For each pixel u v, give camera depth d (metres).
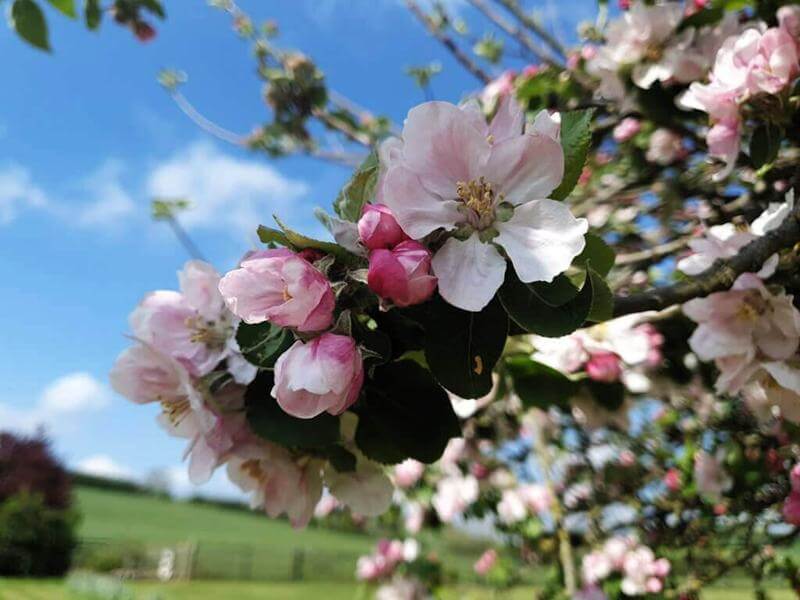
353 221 0.14
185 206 0.38
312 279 0.12
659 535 0.41
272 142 0.61
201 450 0.17
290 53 0.58
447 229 0.13
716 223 0.32
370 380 0.16
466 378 0.14
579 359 0.26
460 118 0.14
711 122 0.24
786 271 0.19
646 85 0.31
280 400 0.13
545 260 0.13
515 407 0.47
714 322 0.20
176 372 0.17
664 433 0.44
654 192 0.42
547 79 0.38
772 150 0.23
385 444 0.16
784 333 0.19
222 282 0.13
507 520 0.54
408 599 0.63
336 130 0.58
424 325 0.14
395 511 0.67
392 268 0.12
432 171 0.14
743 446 0.33
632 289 0.36
